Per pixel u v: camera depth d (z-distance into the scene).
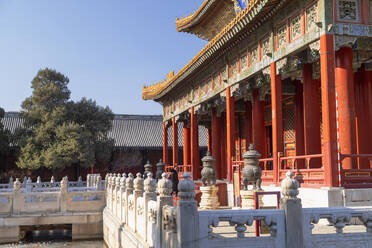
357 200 13.49
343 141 15.31
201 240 7.62
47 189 33.84
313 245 8.16
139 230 13.20
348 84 15.59
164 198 9.88
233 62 24.31
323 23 14.95
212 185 17.41
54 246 24.36
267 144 31.70
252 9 18.75
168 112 41.28
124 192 17.20
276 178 17.84
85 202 26.41
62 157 47.53
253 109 24.25
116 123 68.38
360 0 15.47
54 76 52.56
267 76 21.39
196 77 31.66
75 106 52.12
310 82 18.98
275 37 18.97
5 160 55.19
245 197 14.27
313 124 18.66
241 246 7.82
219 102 29.12
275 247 7.93
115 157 62.31
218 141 31.12
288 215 7.99
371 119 19.52
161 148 63.34
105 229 23.92
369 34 15.27
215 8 30.73
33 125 51.03
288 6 17.72
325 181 14.05
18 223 25.05
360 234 8.41
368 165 18.52
